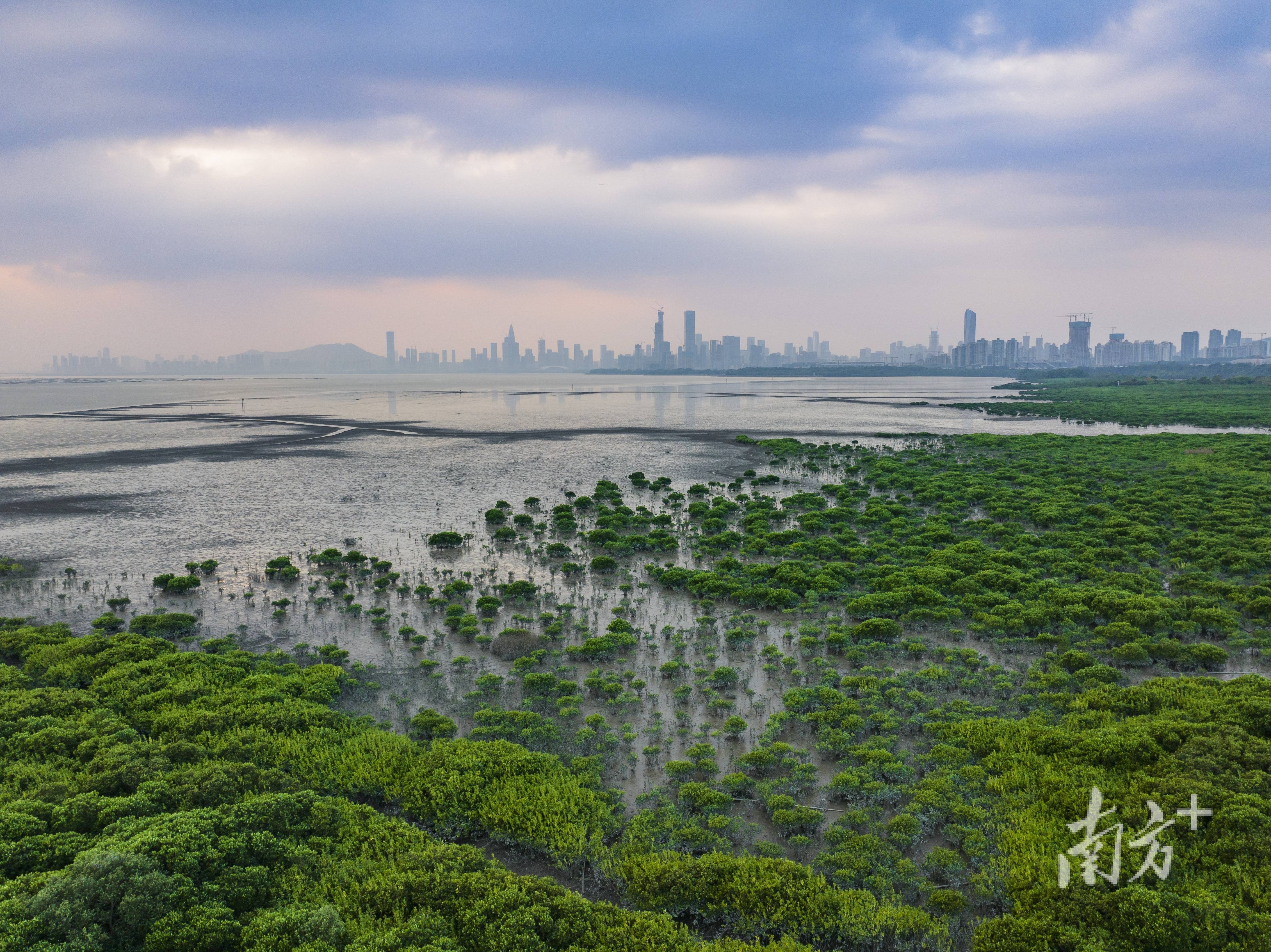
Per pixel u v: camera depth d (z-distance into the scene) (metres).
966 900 30.70
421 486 122.62
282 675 49.50
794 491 117.00
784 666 52.94
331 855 32.06
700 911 30.53
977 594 63.47
